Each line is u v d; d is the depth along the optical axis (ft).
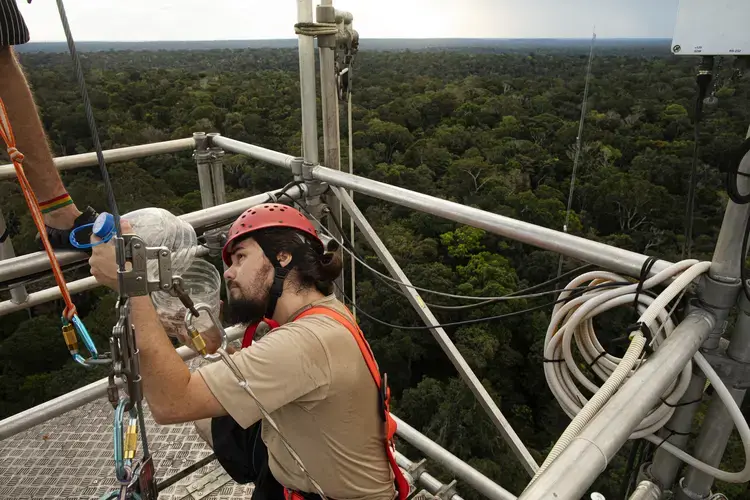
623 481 5.39
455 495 6.64
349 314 4.11
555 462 2.74
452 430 73.15
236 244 4.14
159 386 3.41
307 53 7.09
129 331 2.85
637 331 3.73
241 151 8.57
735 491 56.08
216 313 4.64
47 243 2.84
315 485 3.75
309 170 7.36
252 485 6.88
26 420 5.76
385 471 4.21
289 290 4.03
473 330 88.17
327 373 3.63
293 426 3.85
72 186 84.02
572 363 5.01
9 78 4.30
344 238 8.31
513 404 85.35
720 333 4.23
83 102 2.41
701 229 49.80
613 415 3.07
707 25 3.97
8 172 7.67
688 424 4.54
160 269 3.01
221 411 3.56
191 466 7.14
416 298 7.15
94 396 6.09
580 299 4.83
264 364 3.52
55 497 6.79
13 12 4.16
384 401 4.02
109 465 7.25
